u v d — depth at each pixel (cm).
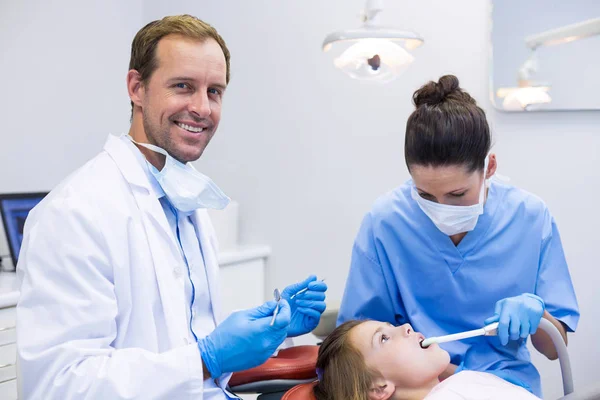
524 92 193
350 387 129
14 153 216
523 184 198
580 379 194
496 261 137
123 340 113
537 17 190
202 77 118
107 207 112
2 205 203
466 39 204
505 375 132
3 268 206
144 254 115
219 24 256
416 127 120
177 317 116
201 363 108
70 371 99
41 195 216
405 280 143
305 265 242
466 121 117
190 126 121
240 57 252
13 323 168
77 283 104
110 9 252
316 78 235
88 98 243
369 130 225
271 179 248
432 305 143
